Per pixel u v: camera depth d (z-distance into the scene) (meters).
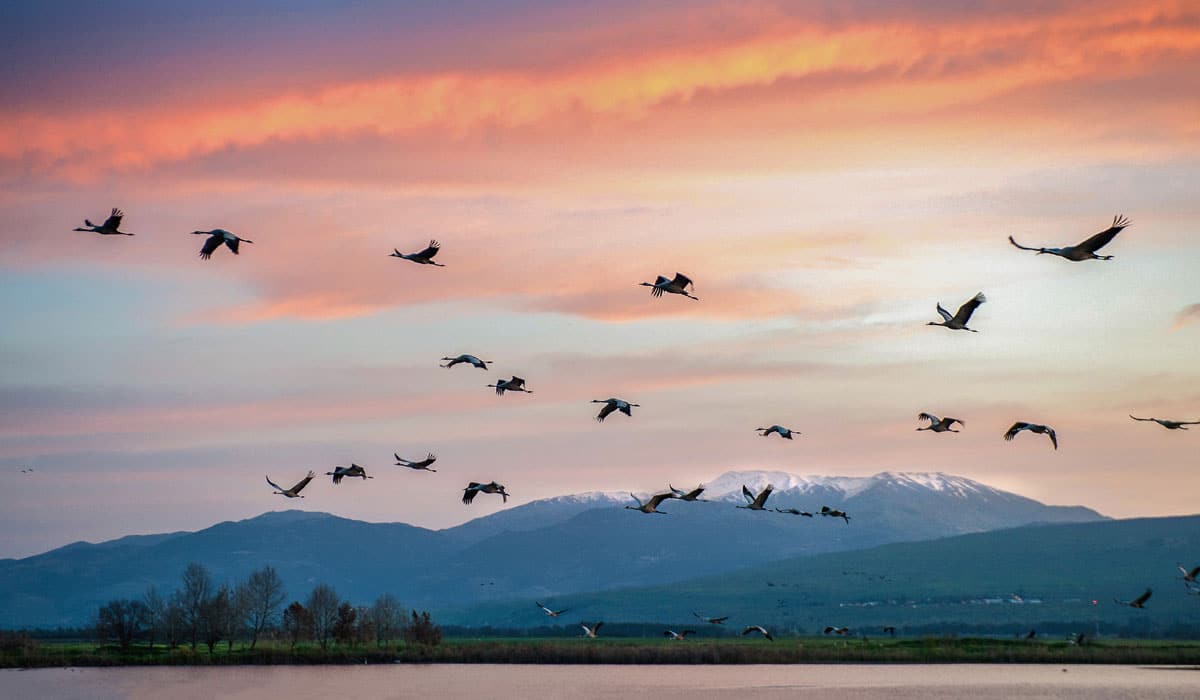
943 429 75.56
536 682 179.00
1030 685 174.00
